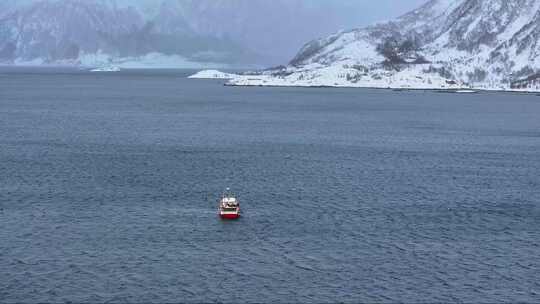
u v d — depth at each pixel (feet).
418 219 408.26
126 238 360.28
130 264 320.91
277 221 397.60
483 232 382.01
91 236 362.94
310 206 436.35
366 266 322.75
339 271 315.78
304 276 309.22
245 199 454.81
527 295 293.23
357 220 403.13
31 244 347.56
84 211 415.03
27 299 280.92
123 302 280.10
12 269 311.88
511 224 400.88
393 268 320.70
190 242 354.95
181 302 281.13
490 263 329.72
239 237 364.38
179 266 319.27
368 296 289.33
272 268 318.45
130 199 449.89
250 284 299.38
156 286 296.10
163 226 384.06
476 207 443.73
